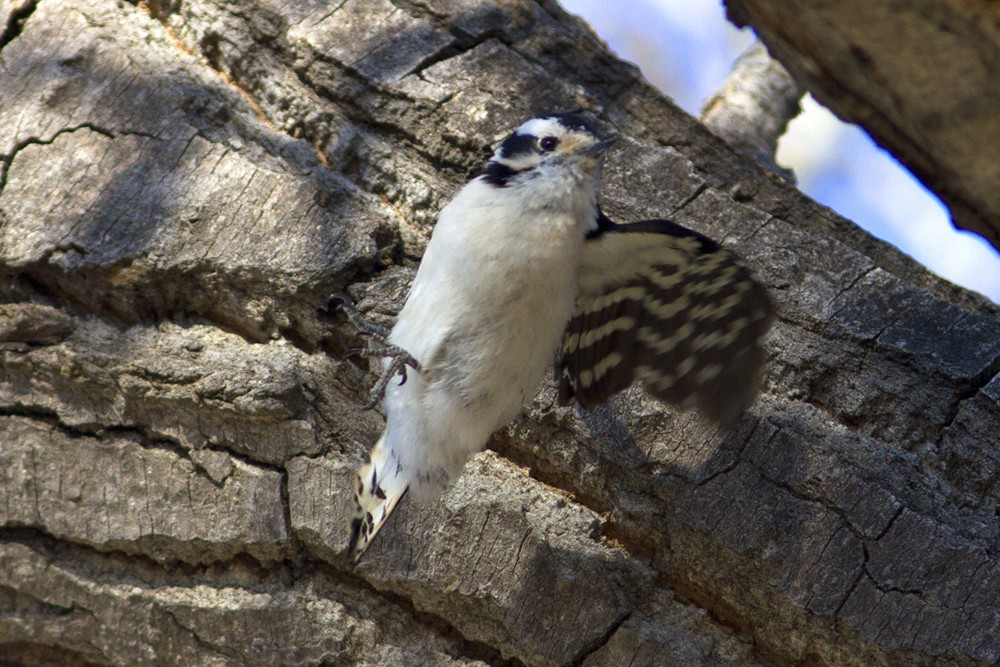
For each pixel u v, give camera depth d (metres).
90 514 7.22
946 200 4.61
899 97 4.19
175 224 7.45
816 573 6.65
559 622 6.91
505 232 7.11
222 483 7.11
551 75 8.56
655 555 7.17
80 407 7.29
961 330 7.48
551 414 7.37
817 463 6.88
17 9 8.38
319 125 8.25
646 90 8.85
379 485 7.03
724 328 6.99
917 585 6.51
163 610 7.12
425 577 6.95
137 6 8.71
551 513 7.17
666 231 6.86
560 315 7.30
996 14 3.70
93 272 7.28
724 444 7.03
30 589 7.29
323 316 7.44
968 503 6.95
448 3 8.81
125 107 7.95
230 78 8.49
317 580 7.15
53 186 7.59
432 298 7.17
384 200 8.17
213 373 7.08
